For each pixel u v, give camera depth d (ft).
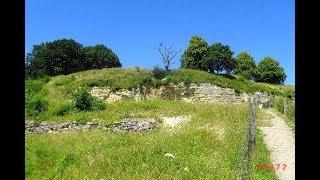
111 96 165.48
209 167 57.62
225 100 176.65
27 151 69.05
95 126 102.89
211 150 70.18
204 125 94.63
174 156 65.57
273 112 113.39
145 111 117.70
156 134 90.63
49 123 103.14
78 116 110.11
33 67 228.84
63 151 69.77
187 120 104.06
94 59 248.32
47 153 67.51
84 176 56.70
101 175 57.11
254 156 56.39
